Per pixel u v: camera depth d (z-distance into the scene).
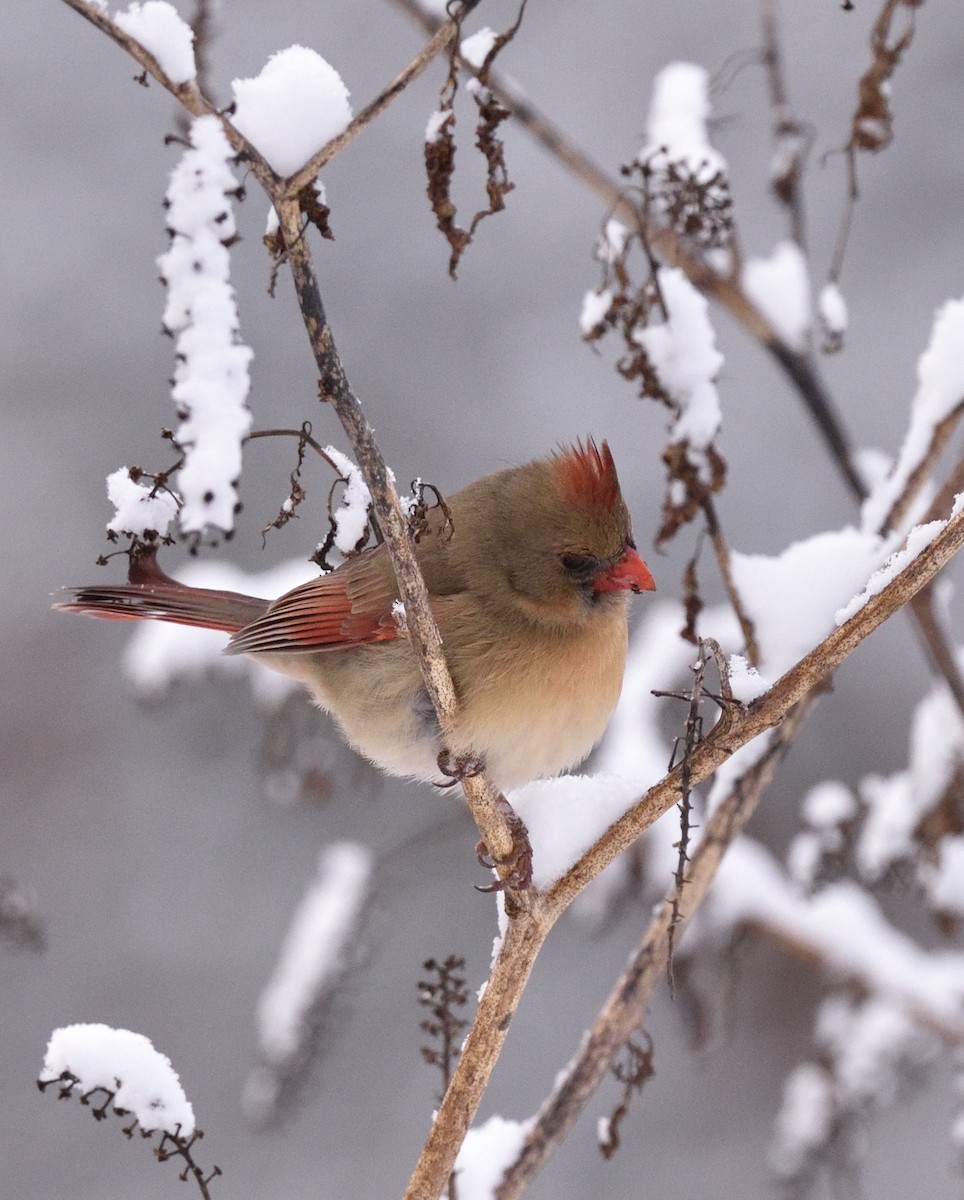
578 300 15.16
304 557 13.92
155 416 15.07
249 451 14.23
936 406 6.50
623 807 5.17
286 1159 12.48
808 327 7.98
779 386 14.92
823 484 14.68
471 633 6.38
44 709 14.37
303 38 15.09
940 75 15.23
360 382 14.84
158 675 8.75
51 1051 4.76
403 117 15.20
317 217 4.22
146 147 15.45
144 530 4.70
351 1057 12.67
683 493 6.32
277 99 4.18
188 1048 13.08
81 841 13.90
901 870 7.50
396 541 4.84
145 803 14.04
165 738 14.04
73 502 14.76
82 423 15.00
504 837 5.08
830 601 6.38
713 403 6.31
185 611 7.29
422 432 14.80
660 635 8.43
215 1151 12.54
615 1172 12.12
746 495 14.68
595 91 15.53
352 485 5.18
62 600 7.32
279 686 8.59
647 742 8.10
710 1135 12.20
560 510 6.40
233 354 3.98
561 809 5.17
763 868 8.25
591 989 13.27
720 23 15.49
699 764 4.78
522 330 15.13
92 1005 13.35
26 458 14.86
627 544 6.50
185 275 3.99
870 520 6.58
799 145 8.25
